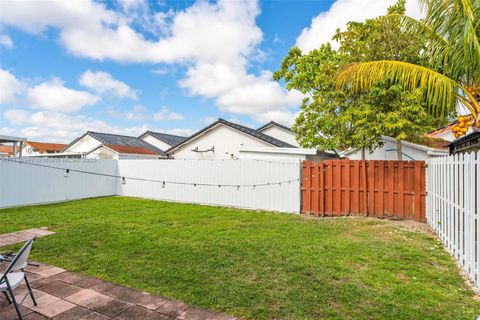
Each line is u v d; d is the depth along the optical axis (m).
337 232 6.09
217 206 9.88
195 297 3.16
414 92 5.78
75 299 3.16
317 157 12.06
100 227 6.46
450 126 12.59
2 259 3.00
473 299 3.09
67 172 10.03
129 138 26.39
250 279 3.62
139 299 3.15
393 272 3.84
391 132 7.70
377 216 7.72
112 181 12.64
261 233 5.98
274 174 8.98
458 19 4.84
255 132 15.86
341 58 9.09
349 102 8.33
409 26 6.01
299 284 3.46
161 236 5.69
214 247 4.94
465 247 3.82
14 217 7.65
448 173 4.82
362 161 7.89
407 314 2.77
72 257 4.49
